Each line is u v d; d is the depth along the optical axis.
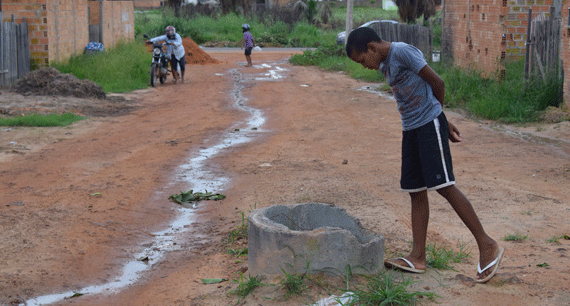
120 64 18.12
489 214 4.91
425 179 3.26
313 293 3.15
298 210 3.73
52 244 4.41
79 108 12.21
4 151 7.93
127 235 4.75
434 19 40.47
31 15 15.53
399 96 3.32
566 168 6.77
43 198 5.68
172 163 7.46
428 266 3.61
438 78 3.18
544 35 11.35
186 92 15.98
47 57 15.83
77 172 6.86
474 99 12.46
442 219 4.79
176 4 43.03
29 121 10.07
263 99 14.55
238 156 7.89
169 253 4.36
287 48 35.19
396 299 3.03
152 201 5.75
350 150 8.17
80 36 19.14
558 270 3.48
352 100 14.16
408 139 3.36
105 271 3.99
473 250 4.02
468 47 15.91
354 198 5.55
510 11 13.50
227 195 5.95
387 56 3.29
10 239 4.47
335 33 39.16
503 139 8.90
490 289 3.18
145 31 35.28
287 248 3.30
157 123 10.84
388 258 3.76
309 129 10.05
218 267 3.93
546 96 10.98
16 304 3.40
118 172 6.91
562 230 4.43
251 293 3.25
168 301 3.40
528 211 4.97
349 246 3.28
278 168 7.07
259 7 46.06
